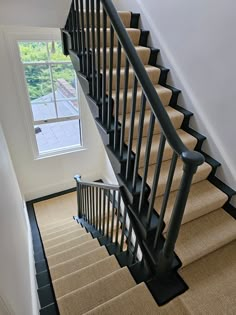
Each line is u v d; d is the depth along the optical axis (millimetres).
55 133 4027
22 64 3207
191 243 1750
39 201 4262
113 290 1562
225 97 1979
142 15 2766
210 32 1969
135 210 1737
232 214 2021
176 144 1110
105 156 4465
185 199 1185
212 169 2154
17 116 3479
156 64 2717
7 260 1167
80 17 1986
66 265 2074
